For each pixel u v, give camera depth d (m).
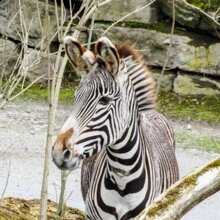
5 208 16.41
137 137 12.38
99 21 38.97
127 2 38.78
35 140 29.66
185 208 8.52
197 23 38.22
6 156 27.06
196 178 8.64
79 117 11.41
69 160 11.19
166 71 38.44
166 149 13.97
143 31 38.53
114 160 12.30
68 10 38.53
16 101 35.50
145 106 12.78
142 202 12.50
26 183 23.88
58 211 15.83
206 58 38.22
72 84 38.91
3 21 39.34
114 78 11.73
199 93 37.88
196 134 32.47
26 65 15.23
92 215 12.91
